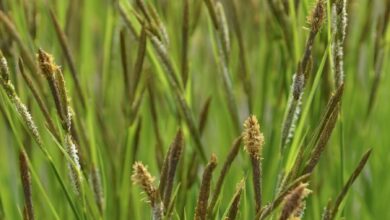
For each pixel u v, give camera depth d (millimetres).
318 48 468
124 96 539
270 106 554
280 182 417
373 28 557
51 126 408
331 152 526
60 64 556
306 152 416
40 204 529
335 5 408
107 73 551
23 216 389
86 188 451
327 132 388
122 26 534
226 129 563
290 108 407
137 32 499
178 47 549
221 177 383
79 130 499
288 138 411
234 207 383
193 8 536
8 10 543
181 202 490
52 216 528
